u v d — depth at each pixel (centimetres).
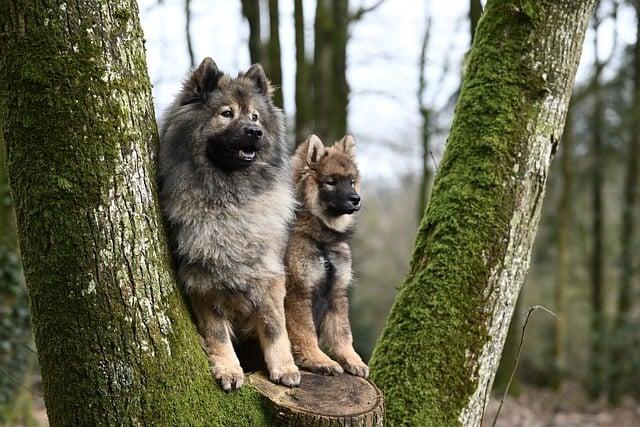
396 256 2639
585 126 1895
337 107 1341
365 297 2467
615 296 2334
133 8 369
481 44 513
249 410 400
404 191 2498
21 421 989
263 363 471
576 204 2092
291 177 511
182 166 418
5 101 345
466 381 489
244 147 427
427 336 495
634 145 1816
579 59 499
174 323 375
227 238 419
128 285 354
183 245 406
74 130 340
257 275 430
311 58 1403
